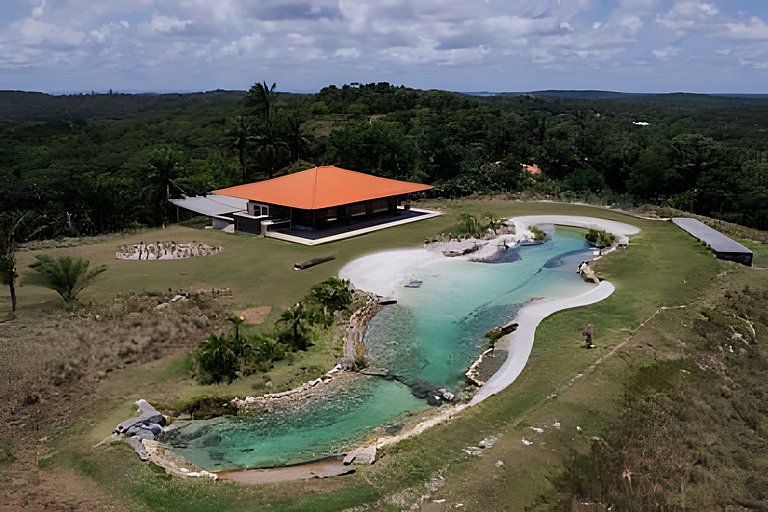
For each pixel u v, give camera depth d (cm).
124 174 7631
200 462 2053
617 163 9269
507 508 1688
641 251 4881
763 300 3656
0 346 2766
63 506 1659
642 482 1831
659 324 3198
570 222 6112
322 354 2927
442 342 3139
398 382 2698
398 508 1691
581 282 4125
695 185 8244
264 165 8419
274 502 1723
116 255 4662
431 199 7538
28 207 5775
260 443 2188
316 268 4294
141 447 2038
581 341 3011
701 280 4038
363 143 8325
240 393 2533
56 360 2641
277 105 11912
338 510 1684
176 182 6550
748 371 2767
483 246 5028
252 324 3206
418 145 9019
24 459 1950
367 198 5641
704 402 2406
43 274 3431
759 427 2277
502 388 2495
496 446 2016
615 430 2134
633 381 2517
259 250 4831
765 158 9094
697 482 1883
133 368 2675
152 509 1678
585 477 1828
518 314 3456
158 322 3147
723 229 6016
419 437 2103
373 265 4416
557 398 2367
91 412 2295
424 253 4781
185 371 2680
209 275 4094
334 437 2233
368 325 3369
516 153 10556
